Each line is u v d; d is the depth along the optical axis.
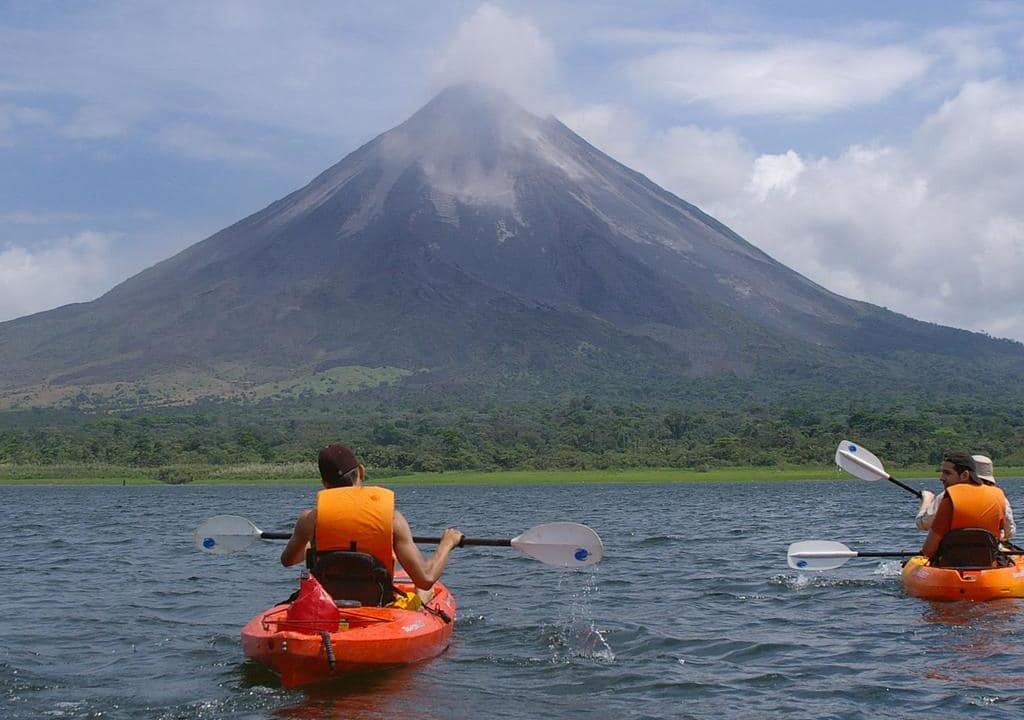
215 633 12.05
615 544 23.52
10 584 16.81
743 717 8.41
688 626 12.28
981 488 13.57
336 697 8.79
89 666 10.30
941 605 13.24
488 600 14.40
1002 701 8.71
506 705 8.70
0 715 8.52
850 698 8.94
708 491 67.75
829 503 47.56
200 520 37.12
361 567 9.56
